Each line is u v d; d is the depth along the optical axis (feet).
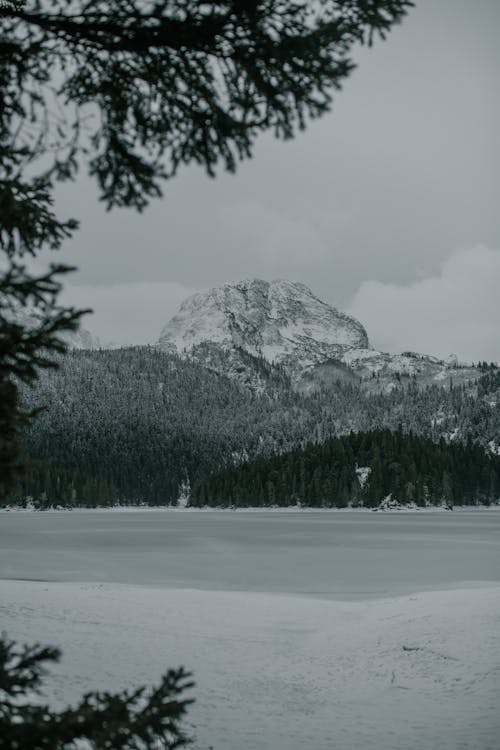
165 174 13.14
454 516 463.42
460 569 139.44
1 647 12.56
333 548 197.06
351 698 48.08
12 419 11.46
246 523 367.86
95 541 225.35
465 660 55.16
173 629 71.20
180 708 11.68
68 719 10.96
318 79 12.39
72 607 80.79
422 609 76.13
